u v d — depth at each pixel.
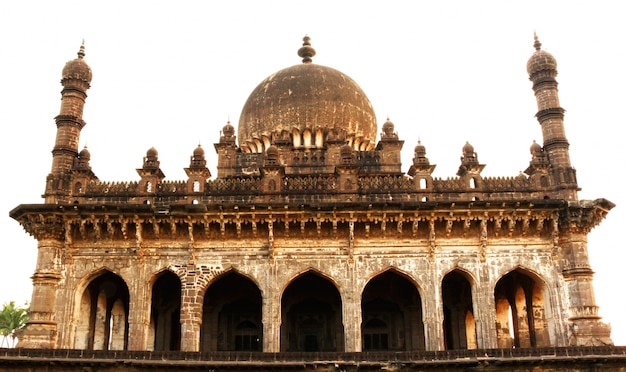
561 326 18.62
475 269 19.06
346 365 16.95
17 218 19.12
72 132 20.61
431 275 18.92
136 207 18.52
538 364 17.17
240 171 23.94
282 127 25.36
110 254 19.20
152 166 20.11
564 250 19.34
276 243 19.23
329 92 25.92
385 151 23.77
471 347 23.55
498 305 23.30
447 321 23.14
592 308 18.42
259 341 22.36
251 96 27.33
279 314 18.53
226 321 22.45
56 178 19.84
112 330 22.06
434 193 19.69
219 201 19.66
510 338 22.80
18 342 17.88
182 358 17.20
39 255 18.95
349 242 19.09
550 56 21.36
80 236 19.31
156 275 19.11
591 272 18.88
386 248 19.23
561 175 19.81
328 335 22.34
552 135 20.39
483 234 19.12
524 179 20.08
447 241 19.36
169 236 19.31
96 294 21.20
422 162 20.06
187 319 18.53
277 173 19.92
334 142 23.33
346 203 18.38
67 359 16.86
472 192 19.78
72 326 18.56
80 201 19.75
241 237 19.25
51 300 18.59
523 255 19.27
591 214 19.03
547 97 20.88
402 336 22.27
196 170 20.12
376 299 22.69
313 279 21.98
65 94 20.95
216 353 17.23
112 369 17.08
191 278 18.92
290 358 17.17
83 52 22.06
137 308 18.59
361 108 26.56
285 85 26.25
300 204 18.34
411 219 18.92
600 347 17.22
